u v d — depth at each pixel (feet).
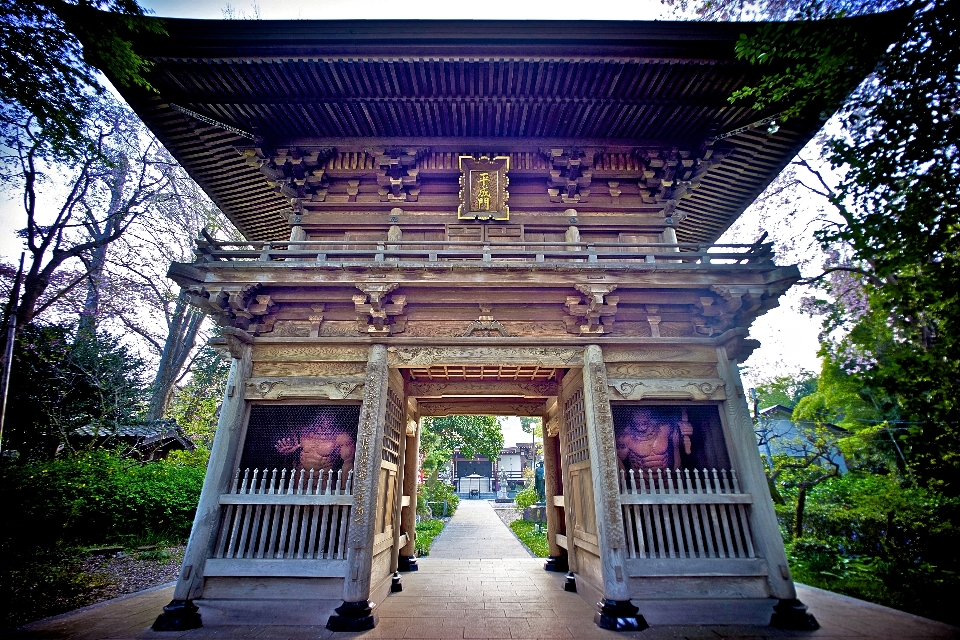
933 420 39.83
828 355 54.65
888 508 39.78
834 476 55.47
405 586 35.45
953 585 30.04
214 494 26.13
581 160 35.12
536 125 34.27
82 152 34.96
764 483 27.04
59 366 70.08
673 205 36.01
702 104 32.22
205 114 32.53
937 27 24.12
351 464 27.84
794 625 23.91
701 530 27.30
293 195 35.01
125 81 27.84
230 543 25.71
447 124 34.14
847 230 28.17
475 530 84.28
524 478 203.62
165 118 33.24
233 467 27.22
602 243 30.66
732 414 28.63
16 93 26.73
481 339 29.12
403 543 40.22
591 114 33.30
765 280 28.91
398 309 29.30
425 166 35.63
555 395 40.55
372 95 31.55
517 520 96.32
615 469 26.48
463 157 34.91
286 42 28.07
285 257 32.78
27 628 24.34
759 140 35.14
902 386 39.45
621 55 29.12
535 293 29.96
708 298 30.17
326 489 26.66
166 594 32.76
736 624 24.48
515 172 35.86
